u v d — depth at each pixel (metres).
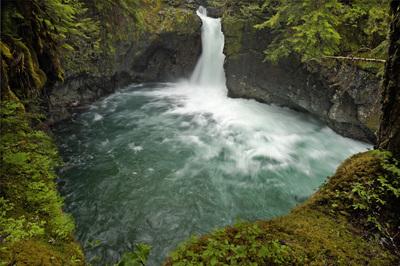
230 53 14.44
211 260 2.97
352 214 4.04
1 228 3.79
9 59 6.44
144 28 15.66
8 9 6.62
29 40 7.44
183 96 15.92
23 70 6.96
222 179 9.13
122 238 6.89
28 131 5.70
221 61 16.97
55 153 5.92
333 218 3.99
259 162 10.01
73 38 11.70
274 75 13.27
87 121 12.45
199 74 18.06
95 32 12.74
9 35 6.58
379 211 3.99
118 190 8.41
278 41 12.45
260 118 13.09
